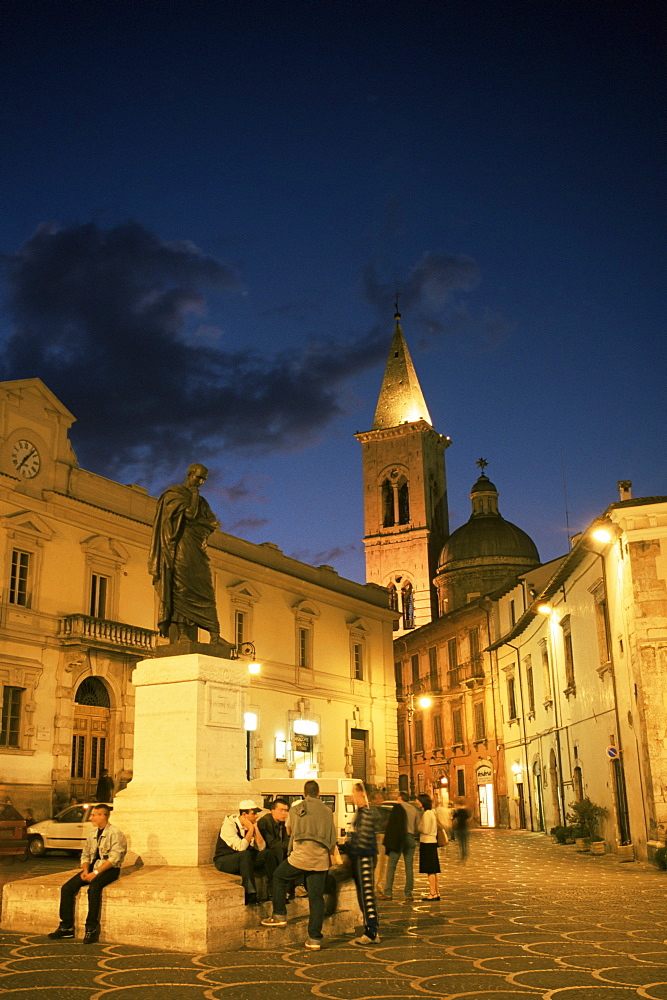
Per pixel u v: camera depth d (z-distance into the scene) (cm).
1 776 3039
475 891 1661
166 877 1034
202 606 1312
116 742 3488
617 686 2619
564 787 3447
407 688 6228
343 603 5138
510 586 4653
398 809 1535
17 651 3188
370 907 1057
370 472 8731
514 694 4522
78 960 911
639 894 1606
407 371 8975
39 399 3447
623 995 798
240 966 898
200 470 1372
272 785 2683
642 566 2386
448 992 805
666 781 2259
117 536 3709
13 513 3266
